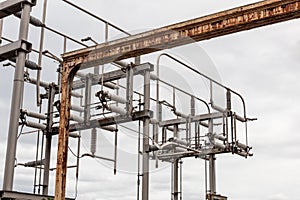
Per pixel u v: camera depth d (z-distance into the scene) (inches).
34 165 369.1
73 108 285.9
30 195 276.8
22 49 286.4
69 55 234.8
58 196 219.9
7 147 269.4
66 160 227.6
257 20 179.9
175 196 414.6
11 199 263.0
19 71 283.4
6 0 301.0
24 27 290.7
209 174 434.9
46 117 368.2
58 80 372.8
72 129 294.8
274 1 176.6
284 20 177.5
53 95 372.8
